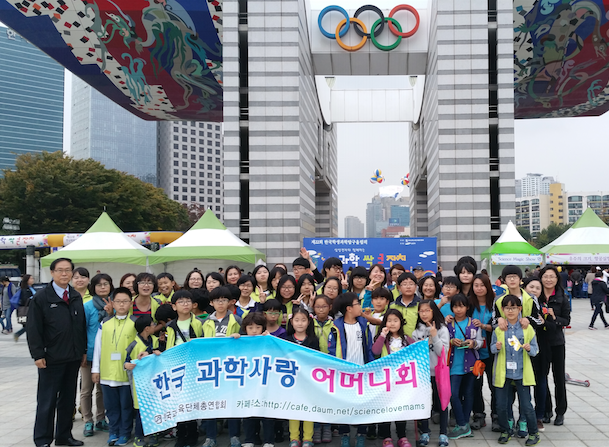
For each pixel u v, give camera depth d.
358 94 41.19
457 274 6.82
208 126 132.62
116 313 6.34
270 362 5.81
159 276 7.79
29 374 10.30
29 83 139.88
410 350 5.71
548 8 22.12
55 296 6.08
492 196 23.28
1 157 134.38
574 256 22.23
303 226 23.73
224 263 18.72
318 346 5.96
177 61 26.38
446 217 22.16
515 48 24.77
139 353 6.00
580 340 13.48
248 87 22.66
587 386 8.56
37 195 36.53
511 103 22.03
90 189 37.59
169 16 23.16
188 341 5.91
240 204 23.16
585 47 24.62
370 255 19.31
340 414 5.60
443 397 5.86
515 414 7.05
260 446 6.10
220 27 23.72
